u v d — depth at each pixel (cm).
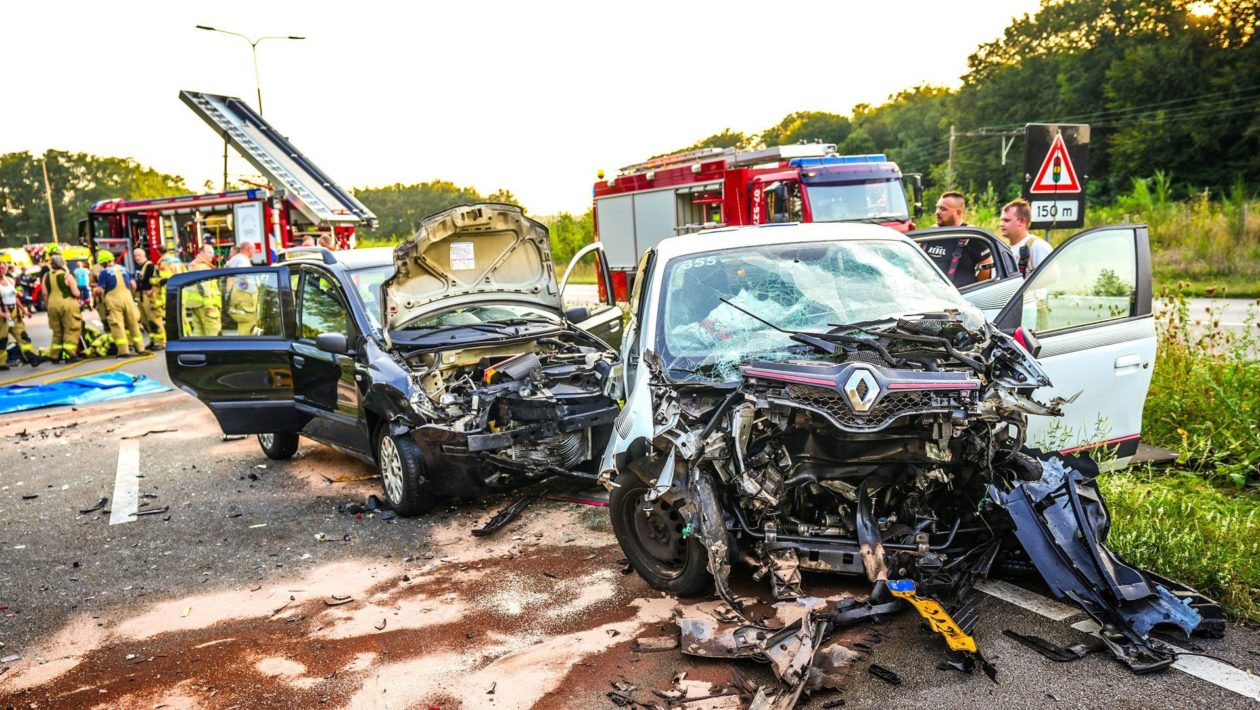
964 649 339
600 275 640
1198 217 2183
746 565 402
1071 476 396
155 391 1205
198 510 654
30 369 1512
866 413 363
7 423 1030
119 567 545
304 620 446
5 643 443
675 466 400
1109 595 362
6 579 533
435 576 495
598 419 614
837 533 390
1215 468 574
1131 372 537
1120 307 539
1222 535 431
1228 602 383
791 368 382
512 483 605
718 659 365
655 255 506
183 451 848
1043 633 367
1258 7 4056
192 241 2347
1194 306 1395
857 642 368
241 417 750
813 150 1540
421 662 388
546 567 493
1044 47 5375
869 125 7138
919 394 367
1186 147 4100
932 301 466
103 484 743
